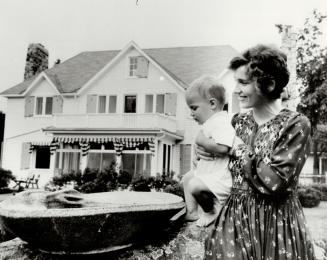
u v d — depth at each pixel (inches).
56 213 74.7
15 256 88.6
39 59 1301.7
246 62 70.4
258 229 66.5
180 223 108.9
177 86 925.8
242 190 70.7
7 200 87.7
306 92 818.8
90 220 76.6
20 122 1032.2
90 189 579.8
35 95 1020.5
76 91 978.1
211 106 87.9
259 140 69.6
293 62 265.9
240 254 67.0
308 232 67.3
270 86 68.3
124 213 81.2
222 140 77.1
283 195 65.7
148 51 1136.2
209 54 1059.9
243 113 83.5
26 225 75.8
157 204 90.2
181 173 922.7
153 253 96.8
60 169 926.4
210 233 73.5
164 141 892.0
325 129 1059.9
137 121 885.8
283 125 66.4
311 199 605.3
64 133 925.8
